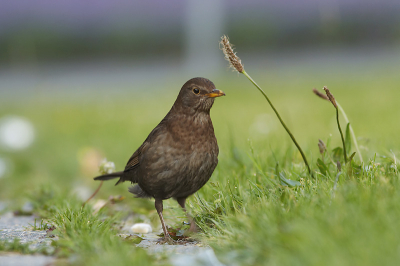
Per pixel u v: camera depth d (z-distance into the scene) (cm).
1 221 780
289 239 429
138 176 715
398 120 1316
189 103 662
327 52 4094
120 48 5156
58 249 526
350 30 4350
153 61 4741
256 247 453
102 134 1691
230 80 3111
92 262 460
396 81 2295
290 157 834
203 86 662
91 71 4381
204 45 4241
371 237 409
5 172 1276
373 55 3709
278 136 1292
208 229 600
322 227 440
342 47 4266
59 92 3338
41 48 4869
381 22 4350
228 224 550
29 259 504
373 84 2273
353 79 2595
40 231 666
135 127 1769
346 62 3503
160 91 2892
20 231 669
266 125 1396
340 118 1468
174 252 536
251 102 2120
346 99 1902
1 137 1499
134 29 5200
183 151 658
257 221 496
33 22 4978
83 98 2936
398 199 475
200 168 667
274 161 823
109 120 1992
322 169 660
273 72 3366
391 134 1044
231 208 627
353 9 4403
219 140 1276
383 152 816
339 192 525
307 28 4562
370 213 454
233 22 4541
